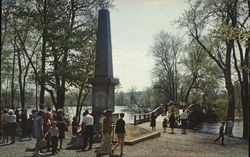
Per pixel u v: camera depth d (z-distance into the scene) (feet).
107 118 47.98
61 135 52.29
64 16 91.56
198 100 237.66
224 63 109.81
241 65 95.66
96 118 65.98
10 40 114.32
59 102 91.35
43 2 88.33
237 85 131.95
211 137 83.05
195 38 108.47
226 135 90.43
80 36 86.38
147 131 72.95
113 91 69.82
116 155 48.24
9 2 89.51
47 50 83.15
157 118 131.75
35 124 45.78
